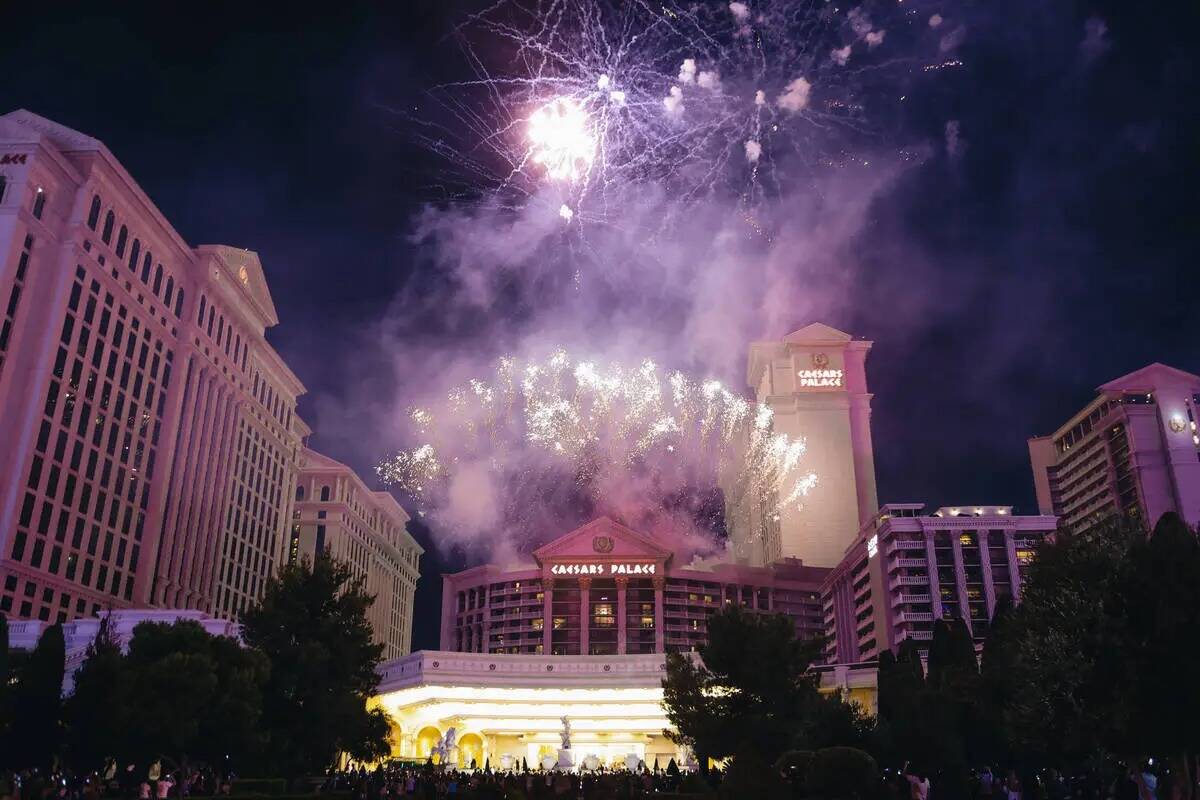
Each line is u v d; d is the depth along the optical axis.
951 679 51.91
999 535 137.75
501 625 189.12
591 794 49.06
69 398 105.25
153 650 49.62
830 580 172.75
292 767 51.00
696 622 183.88
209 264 136.62
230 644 51.06
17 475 96.31
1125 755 30.52
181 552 128.88
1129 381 181.88
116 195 114.75
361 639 54.97
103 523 111.44
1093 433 190.12
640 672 106.50
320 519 191.25
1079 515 196.25
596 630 181.88
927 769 44.97
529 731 109.06
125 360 117.81
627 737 109.69
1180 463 173.25
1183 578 28.95
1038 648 36.09
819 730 49.47
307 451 198.00
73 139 109.69
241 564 149.88
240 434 151.25
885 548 140.12
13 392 97.62
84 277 108.81
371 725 57.78
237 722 47.06
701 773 53.25
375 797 45.12
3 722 43.94
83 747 45.41
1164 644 28.42
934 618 132.88
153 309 125.81
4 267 97.31
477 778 53.16
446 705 106.50
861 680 95.12
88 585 107.81
